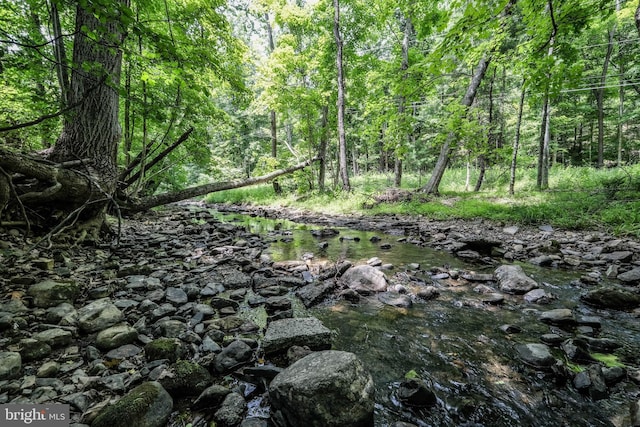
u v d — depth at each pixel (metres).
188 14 6.40
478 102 18.00
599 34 15.91
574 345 2.61
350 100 18.41
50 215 5.53
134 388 1.91
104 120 5.84
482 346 2.78
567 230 7.73
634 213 7.43
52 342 2.39
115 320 2.84
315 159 17.75
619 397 2.08
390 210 12.44
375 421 1.90
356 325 3.21
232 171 22.36
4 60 3.76
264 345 2.55
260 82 15.96
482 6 4.27
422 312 3.52
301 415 1.75
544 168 13.48
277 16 16.09
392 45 17.69
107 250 5.75
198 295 3.84
